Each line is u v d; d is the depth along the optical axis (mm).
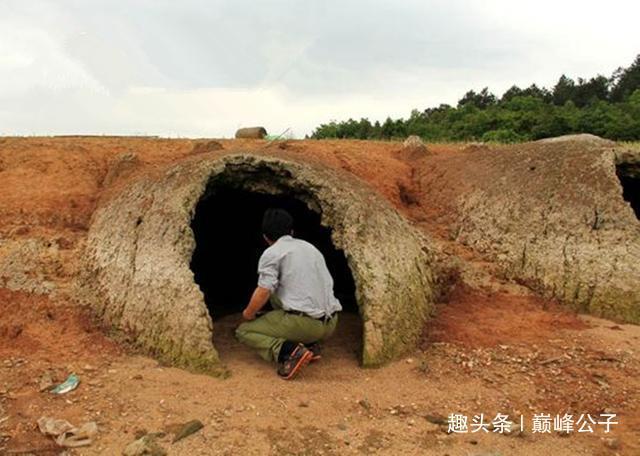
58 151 8375
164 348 5137
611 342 5898
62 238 6711
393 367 5277
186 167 6398
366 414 4418
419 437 4141
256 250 8773
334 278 8055
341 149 9352
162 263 5523
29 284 6105
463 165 9062
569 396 4840
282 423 4203
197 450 3838
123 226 6176
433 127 22375
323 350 5668
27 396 4449
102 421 4141
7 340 5434
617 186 7398
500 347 5750
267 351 5121
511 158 8617
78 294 5984
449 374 5184
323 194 6156
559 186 7699
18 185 7637
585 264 6922
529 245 7371
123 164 7805
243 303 7504
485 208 8070
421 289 6406
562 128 23406
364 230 6012
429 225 8281
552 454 4008
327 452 3906
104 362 5062
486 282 7184
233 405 4410
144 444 3791
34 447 3818
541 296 7004
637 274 6703
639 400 4805
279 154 6816
